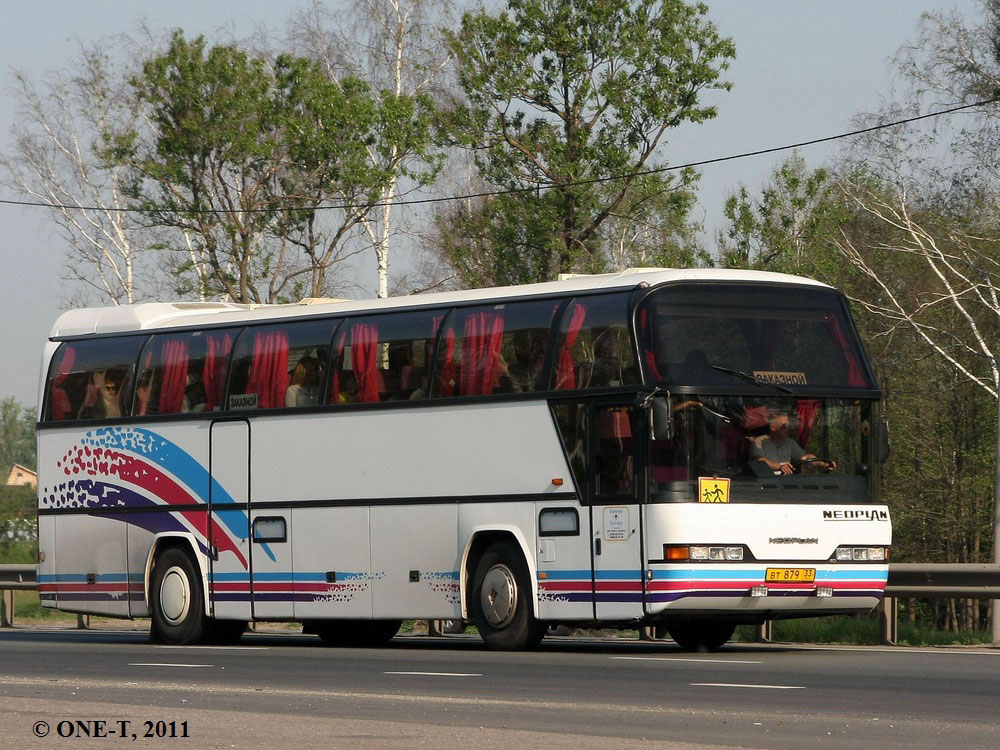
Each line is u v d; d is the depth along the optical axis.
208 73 94.00
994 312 87.94
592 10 92.38
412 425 42.53
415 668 35.38
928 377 96.94
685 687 29.75
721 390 38.16
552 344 39.91
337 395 44.31
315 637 55.19
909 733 22.97
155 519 48.06
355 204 95.00
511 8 94.25
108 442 49.47
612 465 38.41
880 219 94.06
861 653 39.62
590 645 45.22
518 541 40.12
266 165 95.00
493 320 41.34
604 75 93.31
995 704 26.48
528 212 93.50
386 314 43.75
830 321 40.00
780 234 92.81
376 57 102.69
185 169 94.50
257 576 45.59
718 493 37.66
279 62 95.69
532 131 94.38
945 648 42.06
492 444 40.78
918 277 95.38
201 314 48.75
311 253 96.75
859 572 38.91
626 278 39.47
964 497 95.88
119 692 29.94
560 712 25.78
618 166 91.56
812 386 39.09
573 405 39.25
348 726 23.69
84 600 49.69
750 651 41.00
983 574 42.91
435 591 41.78
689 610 37.44
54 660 40.47
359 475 43.50
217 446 46.75
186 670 35.91
